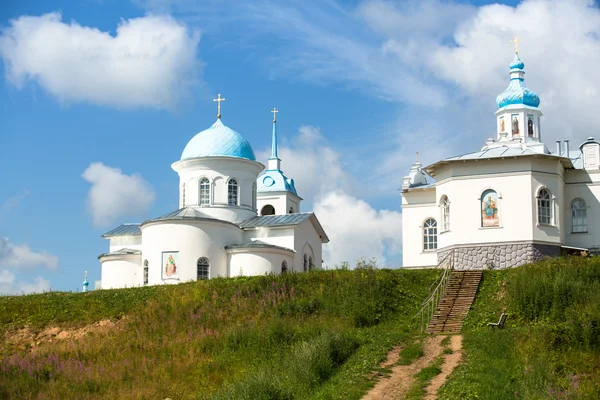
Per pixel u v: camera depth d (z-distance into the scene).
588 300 40.94
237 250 62.00
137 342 42.62
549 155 55.66
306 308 47.44
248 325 43.56
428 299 45.94
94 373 36.72
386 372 33.00
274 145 90.94
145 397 32.97
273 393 30.80
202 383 34.78
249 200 68.56
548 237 55.59
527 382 29.42
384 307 46.75
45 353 41.34
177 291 52.38
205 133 69.31
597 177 58.59
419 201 63.94
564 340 34.09
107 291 54.19
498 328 39.81
